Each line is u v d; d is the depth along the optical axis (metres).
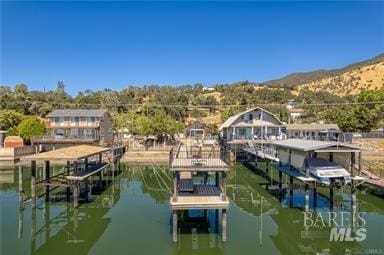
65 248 18.78
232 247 18.83
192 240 19.77
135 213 26.08
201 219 23.91
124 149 55.66
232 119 60.88
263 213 25.84
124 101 119.50
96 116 66.56
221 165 20.14
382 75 151.88
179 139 72.44
